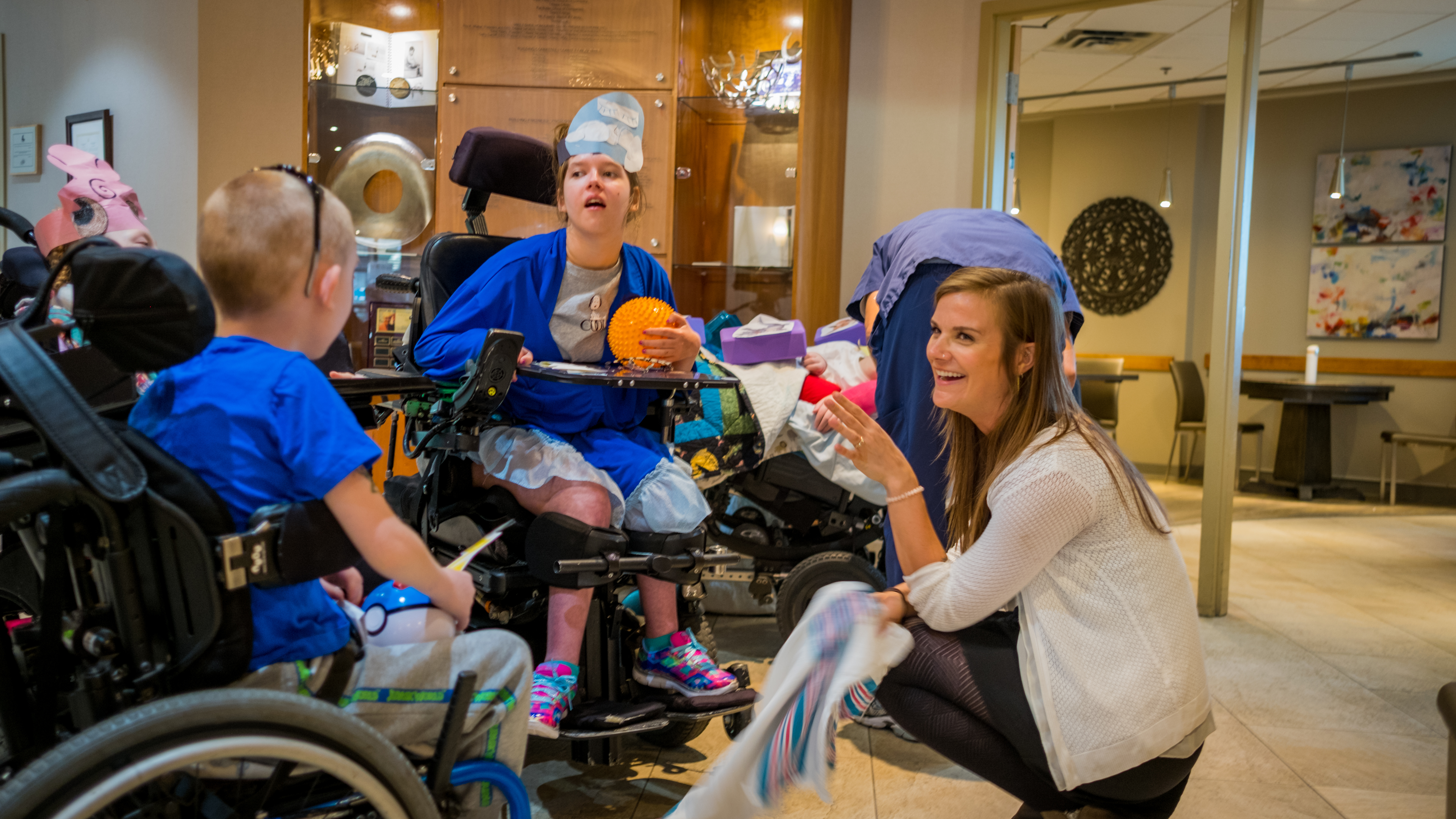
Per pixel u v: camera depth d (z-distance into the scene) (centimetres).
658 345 185
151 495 95
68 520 99
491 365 161
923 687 148
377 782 99
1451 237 673
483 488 191
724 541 273
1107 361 727
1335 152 707
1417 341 689
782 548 273
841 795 195
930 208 391
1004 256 217
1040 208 809
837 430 151
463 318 188
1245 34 329
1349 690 271
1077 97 734
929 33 387
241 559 97
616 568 172
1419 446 689
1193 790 204
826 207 380
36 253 212
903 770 208
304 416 105
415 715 117
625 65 362
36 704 101
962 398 144
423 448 186
